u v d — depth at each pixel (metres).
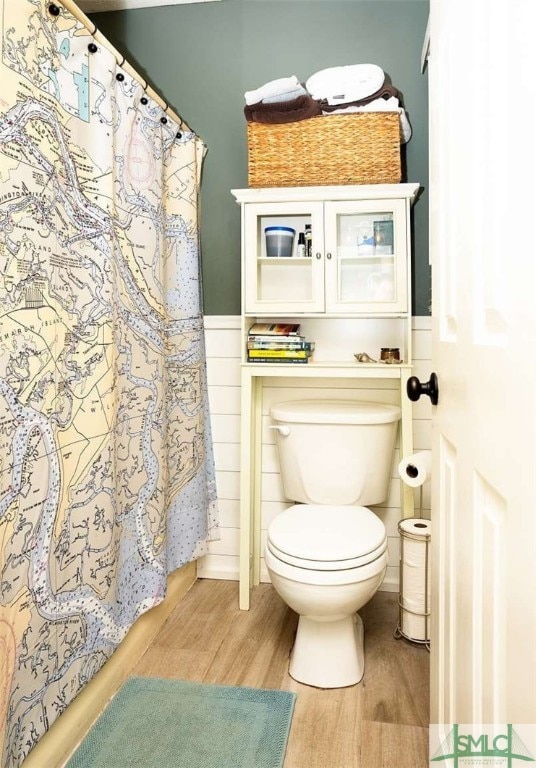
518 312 0.59
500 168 0.67
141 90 1.80
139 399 1.80
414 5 2.24
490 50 0.71
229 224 2.42
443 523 1.06
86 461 1.43
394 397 2.34
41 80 1.24
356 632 1.91
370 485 2.14
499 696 0.67
